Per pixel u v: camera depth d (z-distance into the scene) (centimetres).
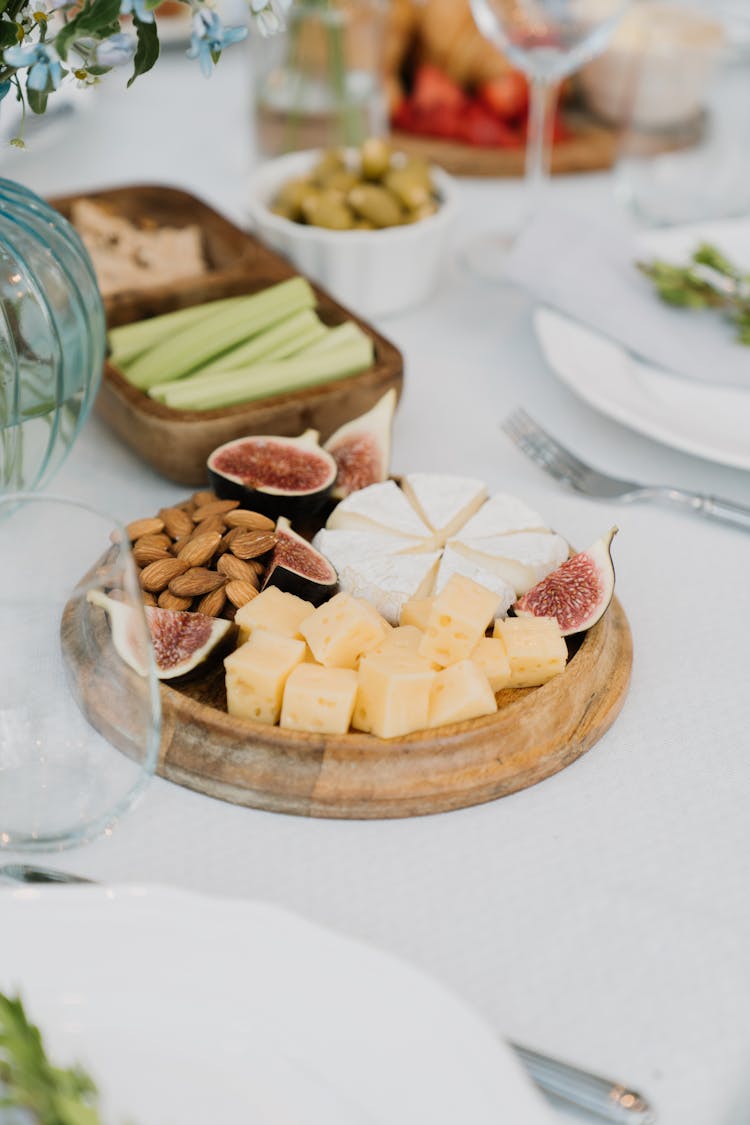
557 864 70
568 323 124
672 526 104
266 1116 52
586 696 79
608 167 177
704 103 161
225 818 73
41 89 72
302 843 71
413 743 72
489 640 77
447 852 71
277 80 163
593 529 103
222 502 91
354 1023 54
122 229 130
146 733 67
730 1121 58
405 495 96
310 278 136
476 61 175
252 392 107
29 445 91
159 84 206
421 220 135
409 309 142
